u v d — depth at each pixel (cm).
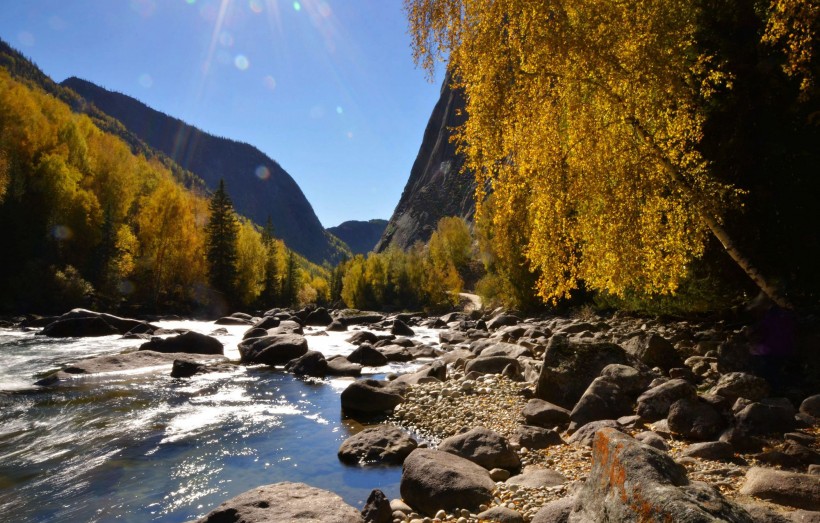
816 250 1087
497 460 708
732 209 1119
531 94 859
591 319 2383
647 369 1017
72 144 6222
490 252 4459
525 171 888
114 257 5331
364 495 673
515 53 862
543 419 902
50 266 4416
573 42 812
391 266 8031
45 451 838
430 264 7475
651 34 830
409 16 929
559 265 948
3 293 4125
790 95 1050
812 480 467
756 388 799
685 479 309
